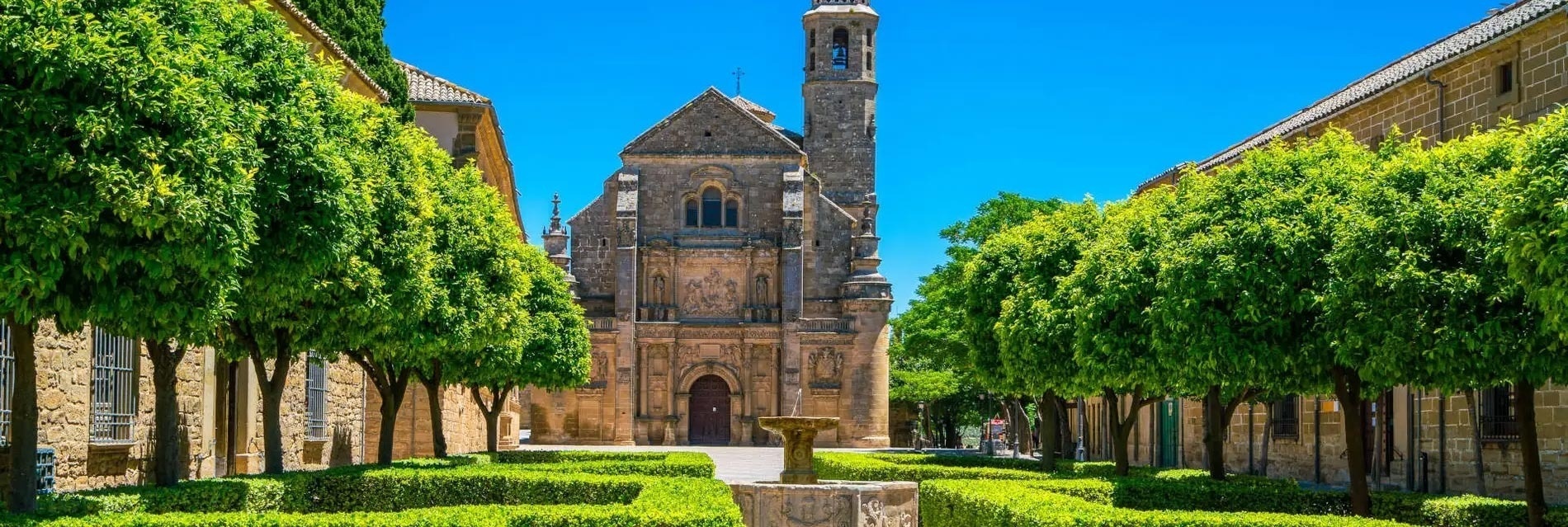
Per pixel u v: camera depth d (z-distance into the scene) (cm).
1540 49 3155
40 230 1395
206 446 2992
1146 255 2794
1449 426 3572
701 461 3872
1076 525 1770
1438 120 3600
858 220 10006
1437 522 2219
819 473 4884
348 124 2164
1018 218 7806
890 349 9894
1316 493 2470
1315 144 2609
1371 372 2028
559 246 8819
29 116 1399
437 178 3038
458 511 1778
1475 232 1945
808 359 8719
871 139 10100
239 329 2425
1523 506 2139
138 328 1639
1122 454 3384
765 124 8938
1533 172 1667
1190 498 2520
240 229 1585
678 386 8800
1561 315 1611
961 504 2328
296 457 3638
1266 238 2270
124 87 1442
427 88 5247
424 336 2822
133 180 1434
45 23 1416
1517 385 2014
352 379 4325
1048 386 3572
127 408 2592
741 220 8875
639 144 8906
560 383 5294
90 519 1611
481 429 7062
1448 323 1914
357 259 2258
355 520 1684
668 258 8844
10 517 1580
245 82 1697
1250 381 2384
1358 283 2020
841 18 10188
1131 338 2803
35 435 1652
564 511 1791
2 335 2131
